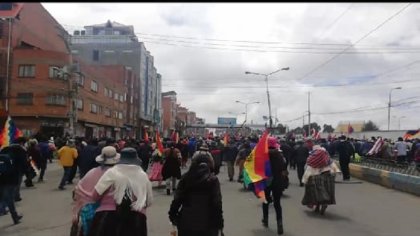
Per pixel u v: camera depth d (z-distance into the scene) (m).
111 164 5.85
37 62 51.59
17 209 12.41
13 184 10.35
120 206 5.17
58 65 52.03
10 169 10.23
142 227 5.24
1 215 11.46
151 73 105.12
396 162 23.31
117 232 5.08
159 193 16.03
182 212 5.70
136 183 5.33
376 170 20.05
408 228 10.07
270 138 9.91
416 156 23.05
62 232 9.48
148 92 101.88
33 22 57.62
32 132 50.97
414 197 15.49
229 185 19.09
